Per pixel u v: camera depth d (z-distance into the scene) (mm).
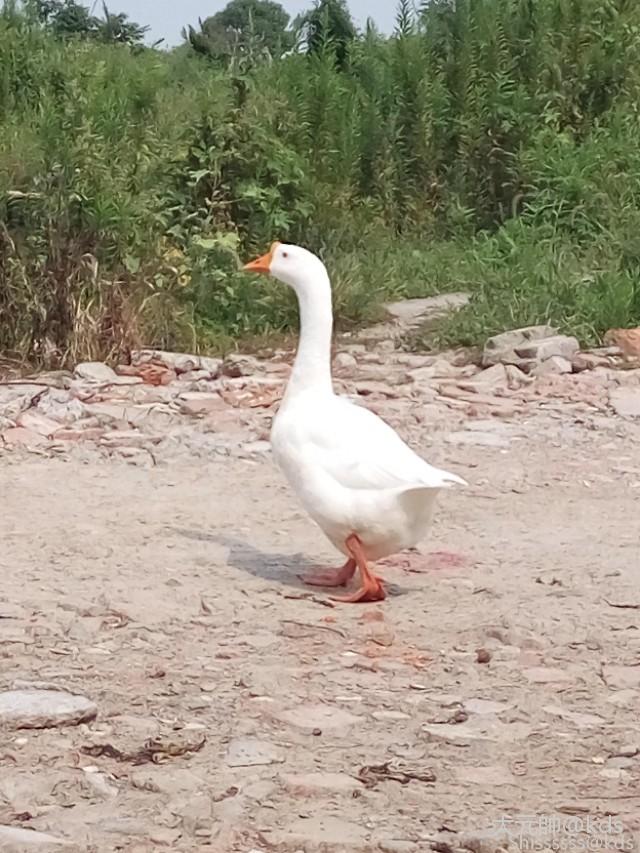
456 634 6465
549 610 6816
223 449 10297
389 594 7078
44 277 13672
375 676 5895
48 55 17562
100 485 9336
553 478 9734
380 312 15695
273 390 12305
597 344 14172
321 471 6859
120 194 14312
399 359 13930
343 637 6379
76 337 13484
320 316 7250
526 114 19953
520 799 4746
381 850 4324
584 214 17391
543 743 5227
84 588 7039
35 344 13562
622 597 7043
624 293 14750
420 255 17891
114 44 19641
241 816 4559
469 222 19641
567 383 12750
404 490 6684
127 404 11820
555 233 17234
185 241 15461
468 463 10117
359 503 6785
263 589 7105
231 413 11461
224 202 16250
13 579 7176
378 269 16875
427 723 5383
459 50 21125
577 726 5398
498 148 20078
